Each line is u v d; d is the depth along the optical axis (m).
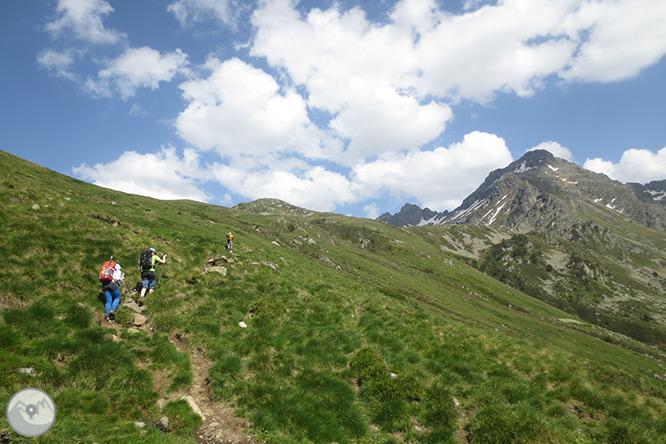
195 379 13.64
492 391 16.38
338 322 21.88
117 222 27.53
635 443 13.48
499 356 20.22
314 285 28.67
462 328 24.05
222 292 22.08
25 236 18.58
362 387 15.09
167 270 23.23
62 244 19.42
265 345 16.89
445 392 15.05
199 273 24.77
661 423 15.05
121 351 13.20
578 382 17.77
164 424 10.31
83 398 10.36
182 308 19.00
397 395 14.34
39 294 14.85
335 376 15.55
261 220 179.25
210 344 15.98
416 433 12.73
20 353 11.14
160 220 42.16
